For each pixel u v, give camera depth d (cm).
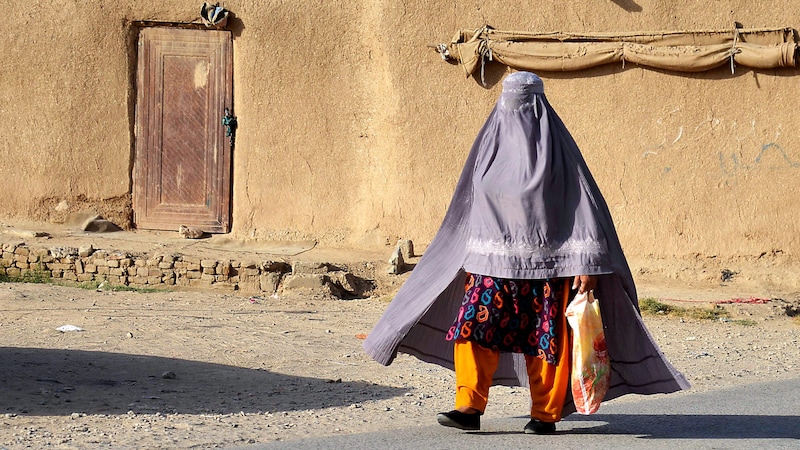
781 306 1274
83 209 1563
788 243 1419
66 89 1562
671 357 927
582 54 1438
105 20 1559
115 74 1562
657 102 1444
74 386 701
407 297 559
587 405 529
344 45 1528
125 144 1566
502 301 534
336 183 1536
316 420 616
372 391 734
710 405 671
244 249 1511
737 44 1406
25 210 1563
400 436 550
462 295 572
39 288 1257
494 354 543
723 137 1434
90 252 1381
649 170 1450
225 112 1554
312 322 1080
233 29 1545
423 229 1495
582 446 524
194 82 1562
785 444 536
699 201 1439
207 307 1167
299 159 1539
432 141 1493
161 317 1061
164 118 1569
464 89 1485
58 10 1560
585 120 1462
